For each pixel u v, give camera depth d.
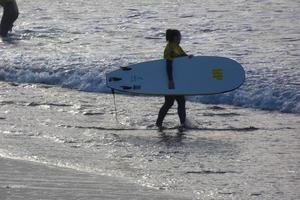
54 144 36.97
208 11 89.56
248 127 40.44
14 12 75.81
